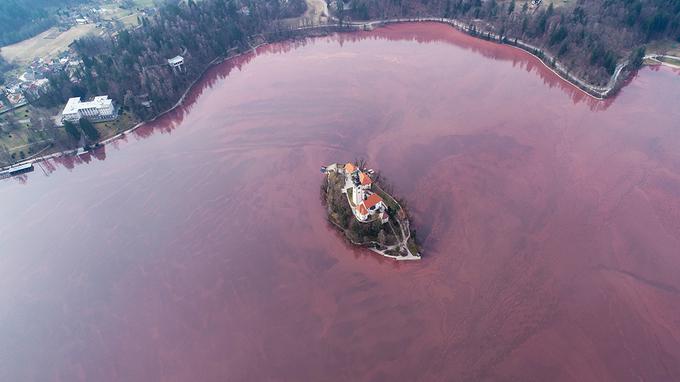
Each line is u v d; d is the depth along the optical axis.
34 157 143.38
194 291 95.19
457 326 84.88
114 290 97.38
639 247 99.69
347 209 102.94
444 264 96.19
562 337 82.62
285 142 137.25
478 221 105.81
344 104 155.25
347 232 100.75
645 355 79.69
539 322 85.25
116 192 125.44
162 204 118.75
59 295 97.62
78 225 115.31
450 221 105.94
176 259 102.88
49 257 106.88
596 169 122.25
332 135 138.88
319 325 86.50
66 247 109.12
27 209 123.25
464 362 79.38
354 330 85.12
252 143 138.50
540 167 122.75
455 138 135.25
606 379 76.44
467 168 122.69
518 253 98.19
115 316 91.94
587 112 149.00
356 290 92.50
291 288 93.94
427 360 79.88
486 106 152.25
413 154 128.62
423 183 117.81
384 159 127.06
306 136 139.25
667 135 136.50
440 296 90.25
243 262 100.50
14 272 103.94
